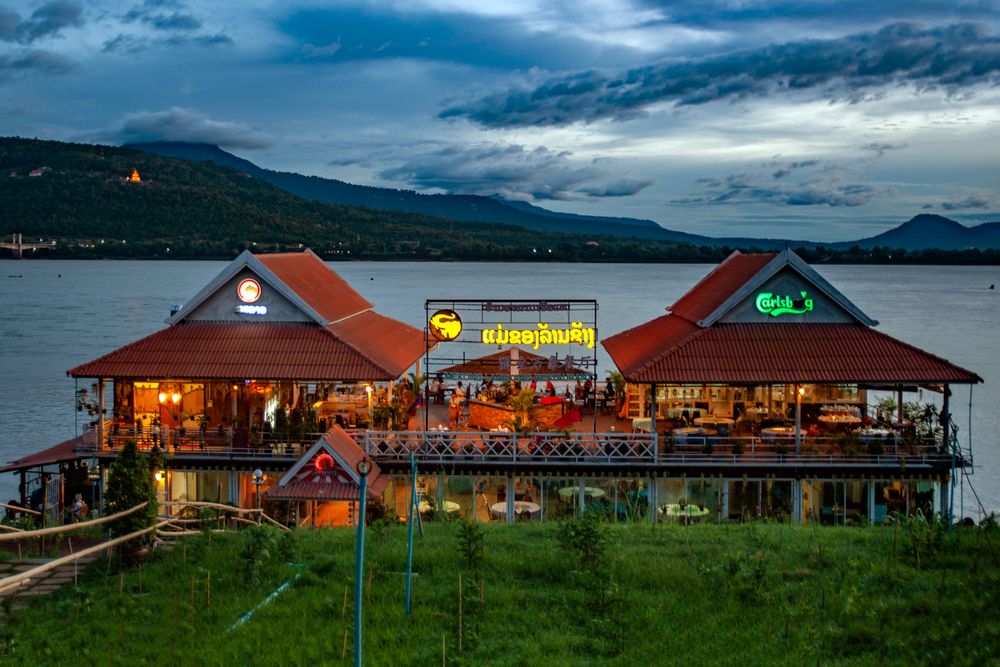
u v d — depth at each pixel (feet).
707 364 137.59
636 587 74.79
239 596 74.90
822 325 145.28
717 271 178.19
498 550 86.69
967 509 159.84
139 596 74.79
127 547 81.92
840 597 68.44
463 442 137.59
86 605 71.77
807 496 135.13
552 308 146.72
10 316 552.82
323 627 68.28
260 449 138.21
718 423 146.72
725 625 66.13
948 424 135.74
